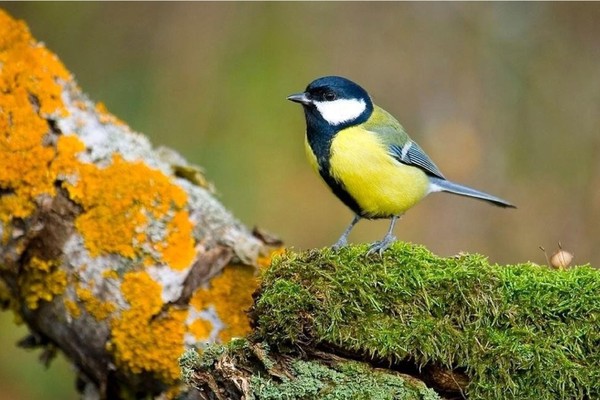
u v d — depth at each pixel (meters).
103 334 7.76
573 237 14.00
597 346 5.74
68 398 11.71
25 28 8.30
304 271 6.03
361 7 15.05
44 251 7.79
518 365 5.73
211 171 13.58
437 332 5.80
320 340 5.84
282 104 14.09
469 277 5.91
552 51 15.23
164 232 7.89
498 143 14.59
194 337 7.71
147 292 7.72
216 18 14.50
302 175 13.90
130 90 14.02
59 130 7.98
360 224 13.98
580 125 14.73
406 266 6.01
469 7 15.30
